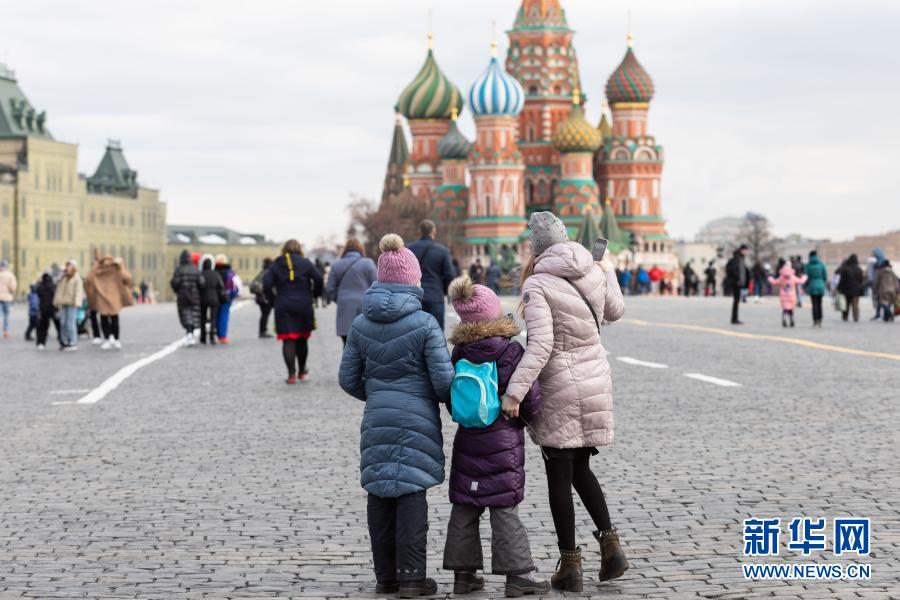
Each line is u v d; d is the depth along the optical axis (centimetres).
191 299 4641
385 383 1232
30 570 1280
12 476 1825
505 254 18750
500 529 1196
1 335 5934
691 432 2147
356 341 1245
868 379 3025
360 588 1220
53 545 1388
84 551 1358
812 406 2491
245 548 1369
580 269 1221
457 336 1204
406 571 1195
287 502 1609
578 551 1208
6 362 4050
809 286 5353
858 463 1806
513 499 1195
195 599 1173
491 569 1266
